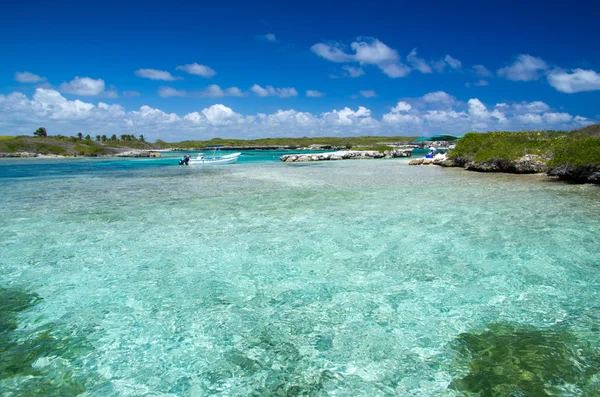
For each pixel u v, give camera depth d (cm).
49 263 740
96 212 1223
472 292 588
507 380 379
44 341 468
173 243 864
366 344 454
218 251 803
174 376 400
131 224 1048
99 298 589
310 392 371
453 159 3066
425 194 1500
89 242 877
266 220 1076
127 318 526
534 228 928
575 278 629
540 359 413
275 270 695
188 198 1505
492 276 646
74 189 1853
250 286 628
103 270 704
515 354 424
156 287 628
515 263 702
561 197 1378
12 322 514
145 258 766
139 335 482
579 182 1838
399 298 573
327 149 11619
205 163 4262
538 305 540
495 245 805
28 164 4381
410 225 983
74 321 518
